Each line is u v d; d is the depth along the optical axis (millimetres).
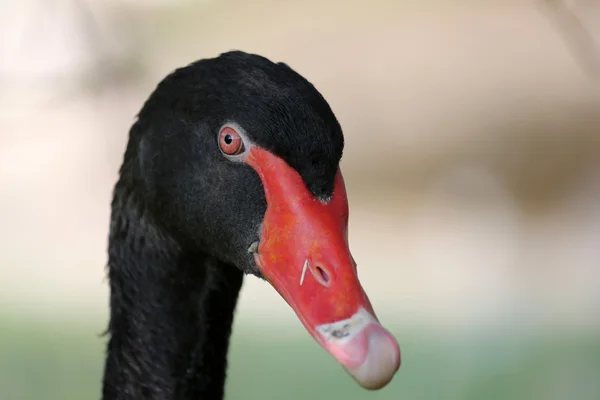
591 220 15820
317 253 3697
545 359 9961
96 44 8508
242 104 3811
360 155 17516
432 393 9156
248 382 9297
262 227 3828
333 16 18797
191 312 4445
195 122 3941
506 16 19219
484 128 17641
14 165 13945
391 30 18969
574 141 17234
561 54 18469
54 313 10953
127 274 4418
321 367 9734
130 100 13023
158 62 13906
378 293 12414
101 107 12922
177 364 4480
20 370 9070
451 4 19438
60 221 14195
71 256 13531
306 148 3746
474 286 12836
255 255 3850
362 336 3449
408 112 18000
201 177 3949
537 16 19047
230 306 4547
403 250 14453
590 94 17766
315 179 3777
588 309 11938
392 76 18328
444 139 17547
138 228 4316
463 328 11000
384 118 17859
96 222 14336
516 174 16984
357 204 16297
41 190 14289
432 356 10047
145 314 4422
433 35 18922
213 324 4512
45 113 12562
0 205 14219
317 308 3615
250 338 10492
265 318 11227
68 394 8867
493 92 18094
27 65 8742
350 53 18516
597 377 9570
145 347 4457
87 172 14219
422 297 12250
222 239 3967
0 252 13367
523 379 9445
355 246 14617
